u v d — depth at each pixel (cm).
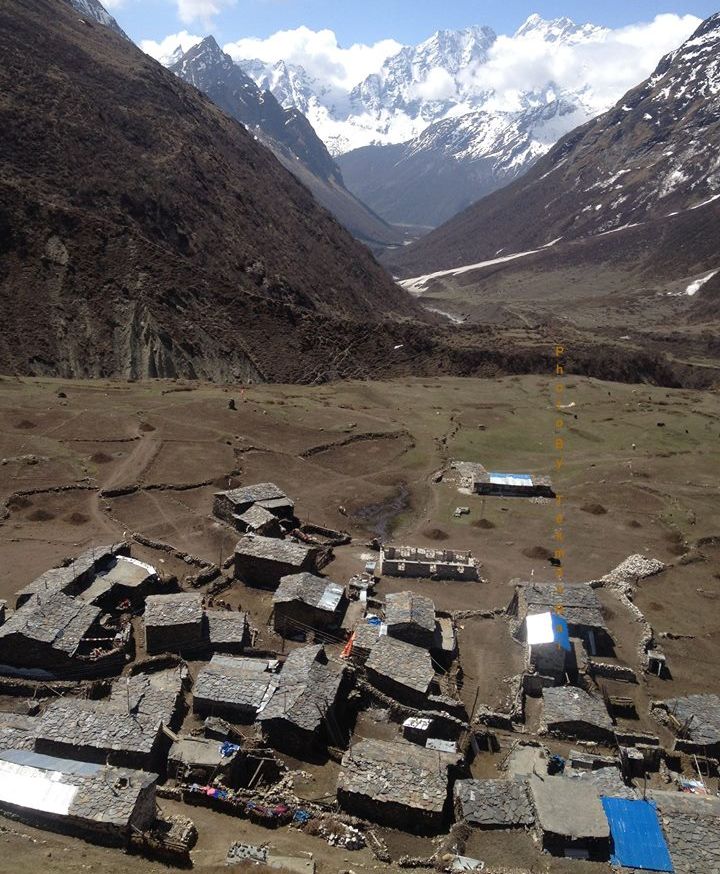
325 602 6250
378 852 3919
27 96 18988
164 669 5531
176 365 14938
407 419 13175
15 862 3338
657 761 4950
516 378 17038
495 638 6400
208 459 10138
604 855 3975
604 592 7325
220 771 4369
